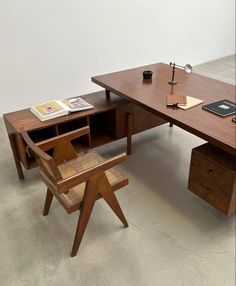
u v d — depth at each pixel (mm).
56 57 3463
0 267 1550
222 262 1543
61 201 1477
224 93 2029
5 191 2111
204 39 5000
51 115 2047
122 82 2334
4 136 2906
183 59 4883
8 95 3293
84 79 3830
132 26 3977
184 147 2639
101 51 3828
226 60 5324
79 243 1581
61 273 1509
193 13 4578
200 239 1684
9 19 2973
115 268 1527
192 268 1516
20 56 3195
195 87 2162
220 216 1845
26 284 1460
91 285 1446
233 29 5363
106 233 1741
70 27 3416
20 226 1807
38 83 3457
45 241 1698
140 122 2471
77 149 2240
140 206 1946
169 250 1620
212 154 1625
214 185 1628
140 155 2523
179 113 1745
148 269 1519
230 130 1535
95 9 3521
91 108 2195
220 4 4859
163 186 2131
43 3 3107
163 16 4242
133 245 1657
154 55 4457
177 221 1816
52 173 1302
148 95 2037
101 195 1532
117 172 1663
